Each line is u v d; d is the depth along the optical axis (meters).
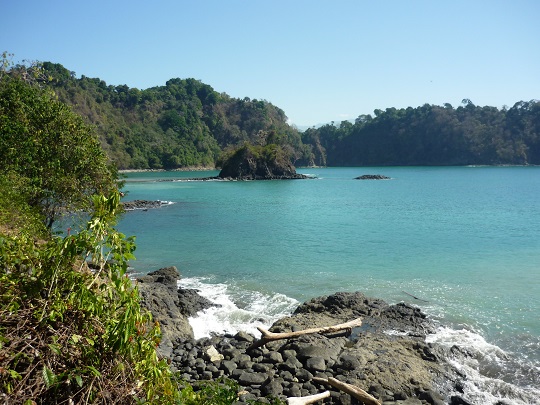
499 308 15.18
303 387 9.52
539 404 9.30
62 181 17.69
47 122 19.31
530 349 12.02
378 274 19.95
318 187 85.50
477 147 191.12
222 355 11.26
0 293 4.05
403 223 37.00
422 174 138.25
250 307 15.73
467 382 10.04
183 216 41.50
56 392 3.62
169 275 18.83
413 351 11.38
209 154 194.38
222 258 23.47
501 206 51.28
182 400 4.38
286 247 26.41
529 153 186.50
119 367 3.95
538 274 19.80
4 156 17.36
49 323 3.96
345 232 32.16
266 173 113.44
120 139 172.00
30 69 21.83
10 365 3.64
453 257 23.47
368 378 9.80
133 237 4.81
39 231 12.27
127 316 4.07
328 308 14.68
